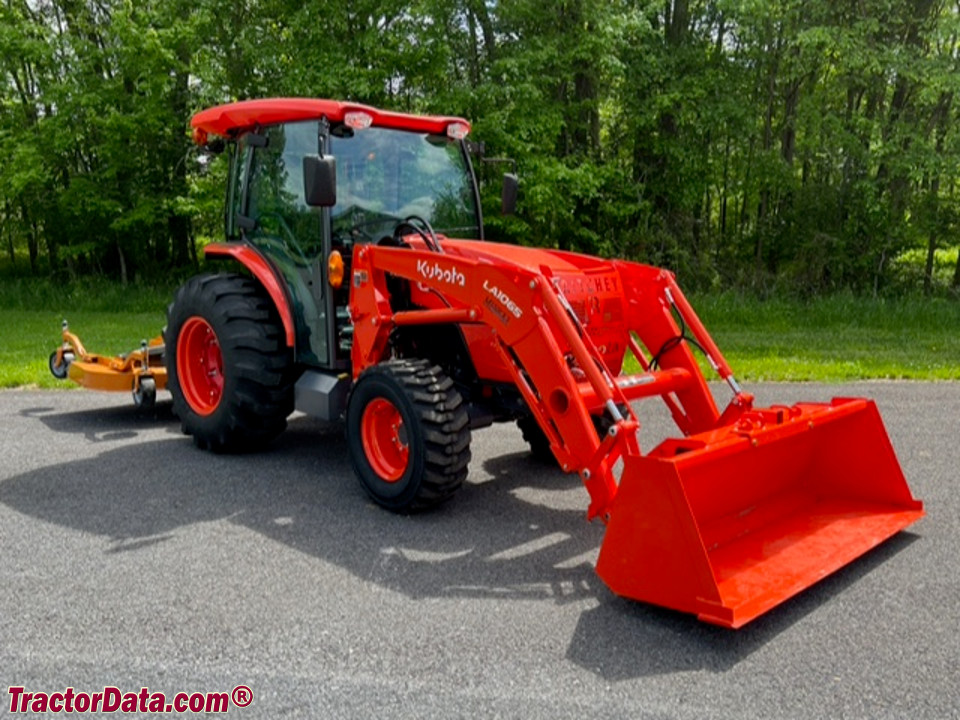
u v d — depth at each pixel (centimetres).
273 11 1582
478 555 423
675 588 343
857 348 1081
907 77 1491
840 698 295
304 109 541
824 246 1573
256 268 583
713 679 307
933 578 393
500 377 481
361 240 553
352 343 535
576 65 1577
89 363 729
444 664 317
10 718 284
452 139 598
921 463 578
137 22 1605
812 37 1435
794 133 1683
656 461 344
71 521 468
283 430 622
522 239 1617
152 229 1784
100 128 1666
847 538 411
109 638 337
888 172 1561
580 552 428
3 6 1711
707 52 1631
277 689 301
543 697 295
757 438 390
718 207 1928
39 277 1931
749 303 1449
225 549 429
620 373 515
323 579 393
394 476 484
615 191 1620
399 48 1473
